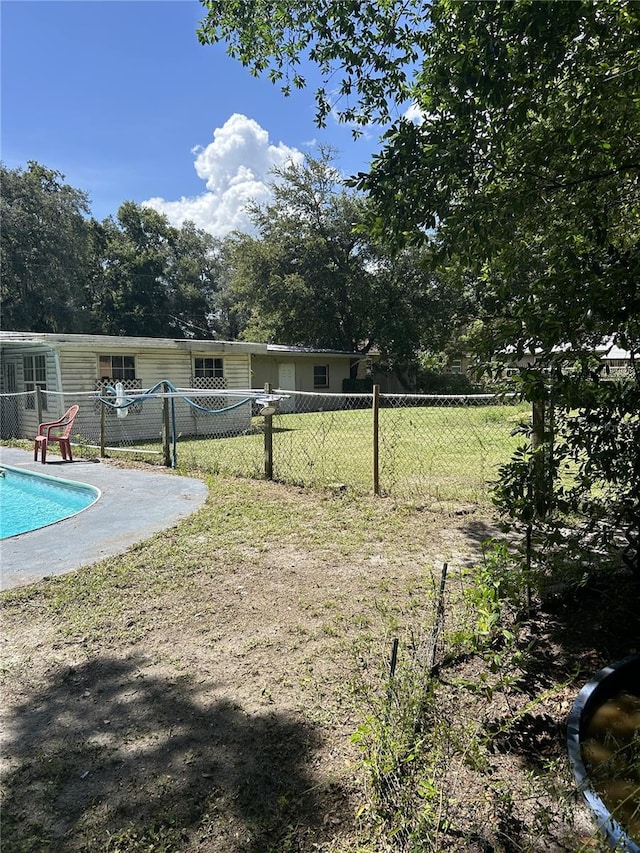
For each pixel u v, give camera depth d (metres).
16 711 2.13
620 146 2.38
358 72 3.64
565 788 1.49
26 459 8.85
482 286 3.31
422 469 6.90
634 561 2.75
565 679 2.23
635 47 2.18
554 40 2.12
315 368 22.66
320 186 23.39
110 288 33.06
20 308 25.72
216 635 2.72
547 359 2.18
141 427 11.80
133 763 1.81
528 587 2.60
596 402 2.17
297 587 3.30
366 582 3.34
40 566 3.75
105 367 11.39
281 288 23.06
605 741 1.75
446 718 1.94
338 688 2.21
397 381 25.81
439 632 2.46
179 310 35.81
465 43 2.33
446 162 2.46
